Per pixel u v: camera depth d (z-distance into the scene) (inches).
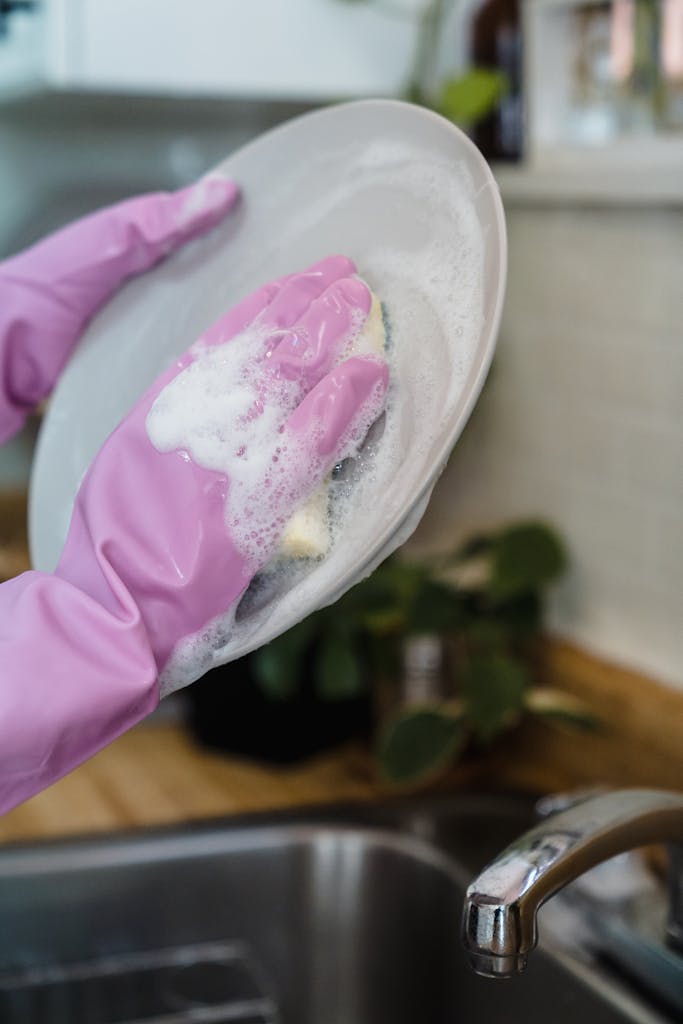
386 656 45.7
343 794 44.6
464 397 23.0
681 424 41.1
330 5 46.3
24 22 45.2
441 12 48.0
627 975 33.5
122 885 39.0
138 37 43.6
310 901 40.1
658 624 42.6
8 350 32.2
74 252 31.4
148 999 37.7
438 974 38.4
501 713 41.9
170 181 62.1
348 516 25.1
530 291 47.1
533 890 26.0
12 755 23.7
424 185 26.4
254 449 25.0
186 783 45.7
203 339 26.5
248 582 25.1
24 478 60.7
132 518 25.3
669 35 41.5
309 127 28.7
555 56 45.3
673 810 28.7
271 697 45.8
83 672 24.1
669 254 40.9
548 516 47.3
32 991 37.7
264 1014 37.4
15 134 59.4
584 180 42.2
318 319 25.7
